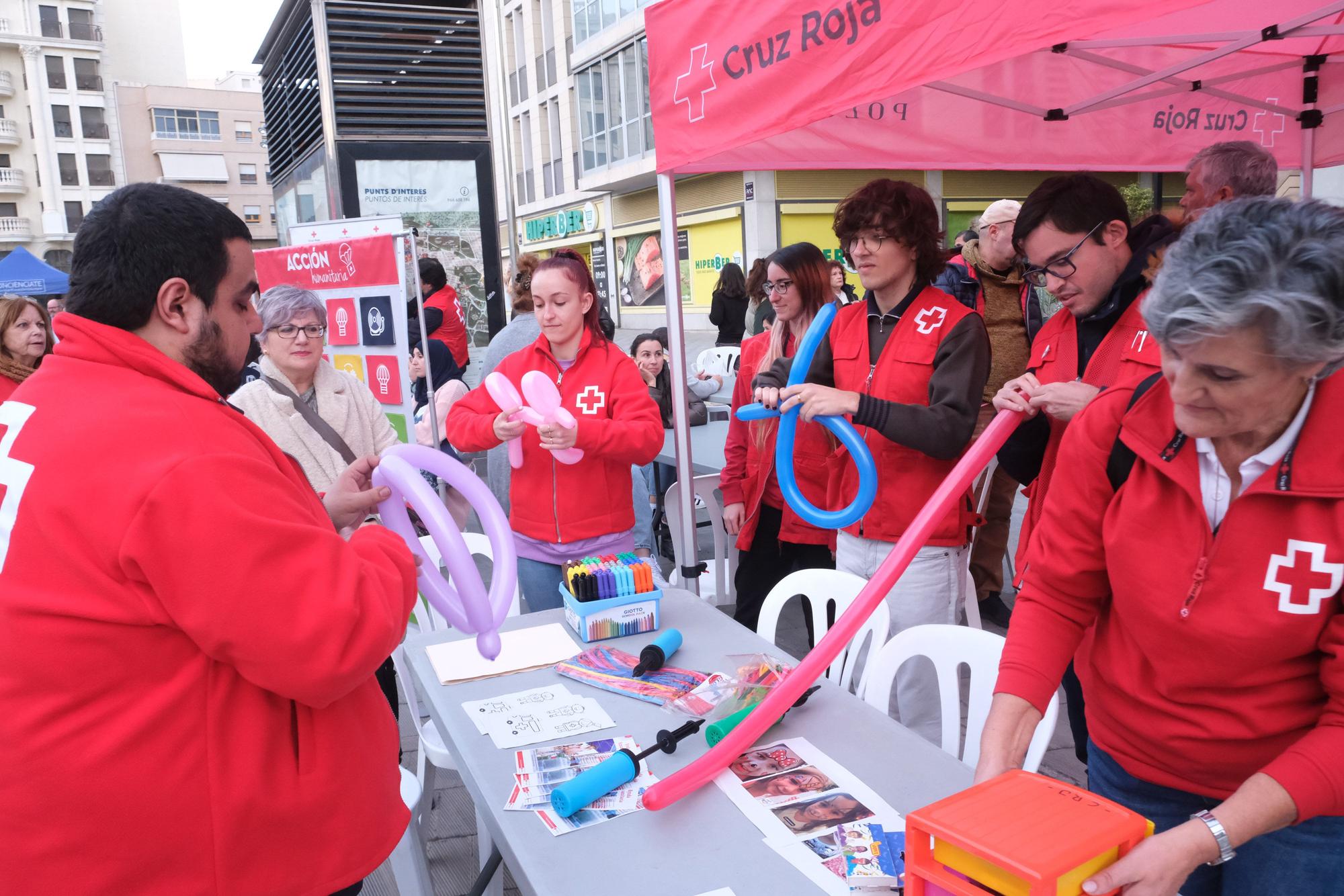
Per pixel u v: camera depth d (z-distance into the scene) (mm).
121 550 912
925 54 1755
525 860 1209
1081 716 2139
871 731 1535
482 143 6715
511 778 1418
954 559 2170
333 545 1017
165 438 954
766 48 2123
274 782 1030
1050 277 1846
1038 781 948
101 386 994
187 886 1003
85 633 935
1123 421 1106
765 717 1432
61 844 962
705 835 1255
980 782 1106
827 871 1160
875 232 2133
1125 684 1206
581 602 1973
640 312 19141
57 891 968
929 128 3191
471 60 6598
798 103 2051
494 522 1426
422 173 6641
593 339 2525
